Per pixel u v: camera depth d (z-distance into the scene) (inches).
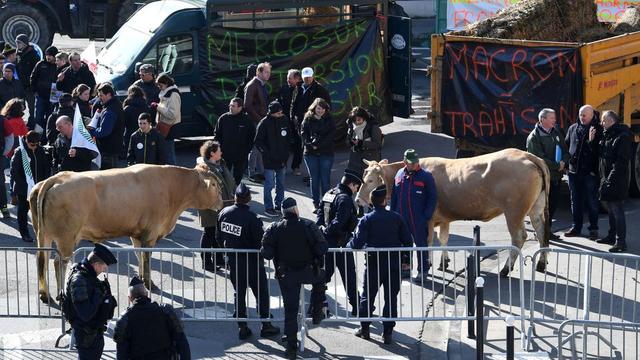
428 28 1470.2
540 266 604.1
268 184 714.8
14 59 887.7
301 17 896.3
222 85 876.0
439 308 552.7
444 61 737.6
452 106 741.3
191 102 872.9
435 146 908.6
